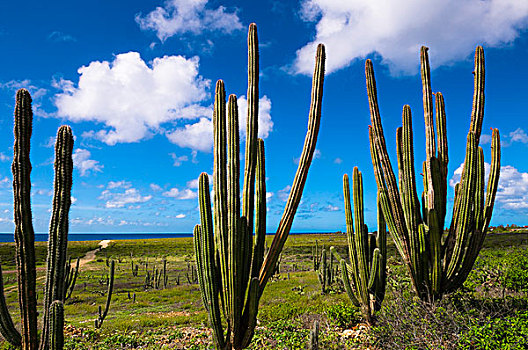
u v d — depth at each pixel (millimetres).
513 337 4586
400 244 6484
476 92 6383
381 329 6246
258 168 3986
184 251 59188
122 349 8500
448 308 5801
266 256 3877
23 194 3002
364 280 7375
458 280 6324
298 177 4008
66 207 3000
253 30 4000
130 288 25797
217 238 3703
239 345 3721
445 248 6418
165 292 21844
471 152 5949
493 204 6535
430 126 6598
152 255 54250
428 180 6547
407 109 6344
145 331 10836
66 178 3014
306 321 9078
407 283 9156
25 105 3064
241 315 3676
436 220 5957
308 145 4043
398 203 6473
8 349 8164
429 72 6695
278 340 7430
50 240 2949
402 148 6469
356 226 7469
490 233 36781
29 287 3000
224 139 3684
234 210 3598
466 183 6000
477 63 6395
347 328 7961
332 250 8742
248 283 3758
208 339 9023
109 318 14039
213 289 3578
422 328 5434
